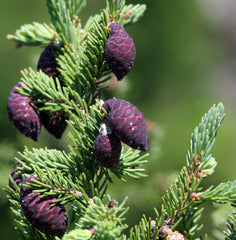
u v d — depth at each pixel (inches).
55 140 28.9
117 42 18.6
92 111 19.3
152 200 26.7
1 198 25.4
